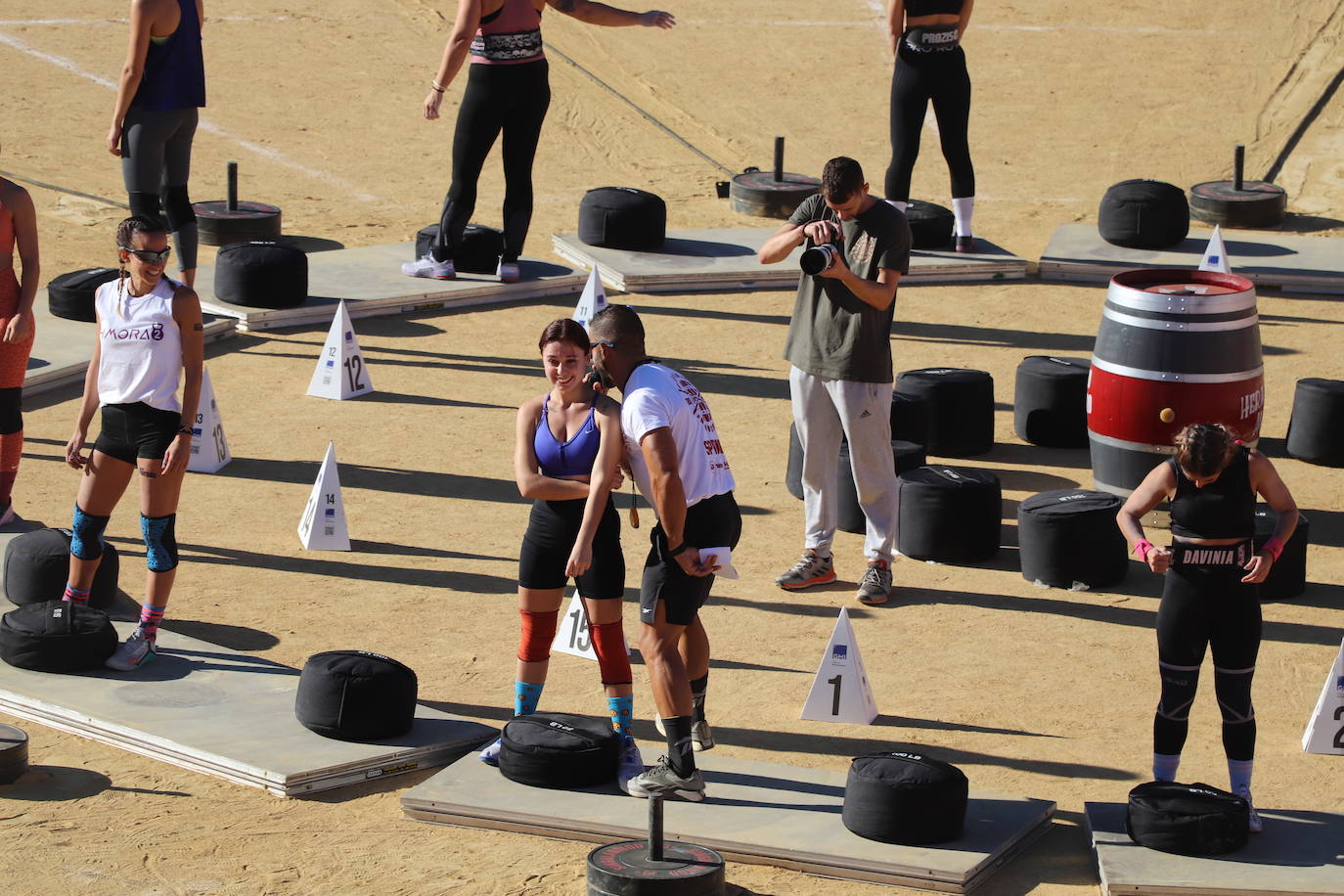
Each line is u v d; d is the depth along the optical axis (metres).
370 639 26.00
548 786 20.98
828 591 28.34
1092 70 72.50
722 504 20.66
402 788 21.53
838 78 71.88
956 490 29.41
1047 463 34.91
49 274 46.81
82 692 23.27
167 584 24.06
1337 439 34.44
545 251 50.94
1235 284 31.41
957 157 48.25
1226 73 71.81
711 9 80.00
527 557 21.47
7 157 58.00
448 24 76.62
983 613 27.53
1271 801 21.28
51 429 35.16
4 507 29.20
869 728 23.41
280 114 64.88
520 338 42.69
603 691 24.48
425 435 35.69
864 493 27.56
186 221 39.38
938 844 19.62
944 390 34.75
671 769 20.53
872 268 26.56
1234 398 30.73
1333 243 51.50
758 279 47.56
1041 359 36.75
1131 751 22.75
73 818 20.23
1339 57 72.38
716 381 39.62
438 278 45.91
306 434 35.47
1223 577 19.97
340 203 56.12
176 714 22.69
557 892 18.84
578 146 63.19
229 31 73.56
